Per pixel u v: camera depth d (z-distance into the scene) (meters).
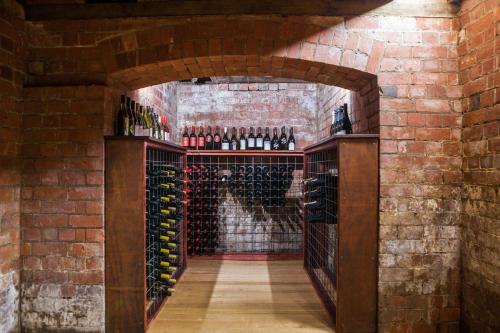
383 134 2.45
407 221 2.46
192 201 4.58
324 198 3.29
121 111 2.73
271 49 2.49
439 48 2.47
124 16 2.49
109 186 2.44
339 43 2.49
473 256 2.32
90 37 2.50
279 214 4.91
